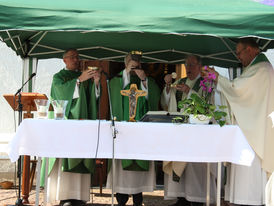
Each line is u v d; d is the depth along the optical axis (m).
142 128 5.60
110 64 9.79
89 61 9.74
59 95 6.82
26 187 7.23
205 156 5.61
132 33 8.63
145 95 6.92
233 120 6.76
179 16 5.46
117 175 6.84
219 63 8.98
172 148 5.61
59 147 5.53
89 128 5.57
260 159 6.60
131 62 6.95
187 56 7.48
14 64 9.42
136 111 6.95
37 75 9.48
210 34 5.43
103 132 5.59
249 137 6.61
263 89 6.65
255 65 6.72
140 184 6.91
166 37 8.69
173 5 5.73
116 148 5.60
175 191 7.18
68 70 7.02
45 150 5.51
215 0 5.96
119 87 7.03
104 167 9.36
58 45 8.70
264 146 6.57
